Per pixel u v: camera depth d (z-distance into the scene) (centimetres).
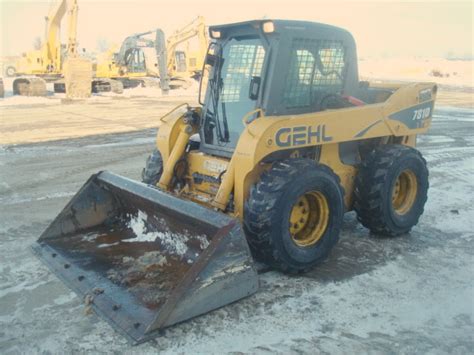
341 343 336
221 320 360
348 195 519
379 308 382
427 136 1214
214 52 501
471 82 3778
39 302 383
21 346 329
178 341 334
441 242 520
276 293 401
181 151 496
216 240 355
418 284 423
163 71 2612
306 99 474
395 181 507
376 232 530
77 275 414
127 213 497
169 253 432
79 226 494
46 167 843
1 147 1027
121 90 2597
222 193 421
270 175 408
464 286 421
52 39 2489
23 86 2344
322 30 470
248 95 462
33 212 601
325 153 484
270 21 434
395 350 329
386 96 561
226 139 479
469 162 915
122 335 338
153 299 366
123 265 423
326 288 412
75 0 2269
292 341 337
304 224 445
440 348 333
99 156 938
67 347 327
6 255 469
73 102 2105
